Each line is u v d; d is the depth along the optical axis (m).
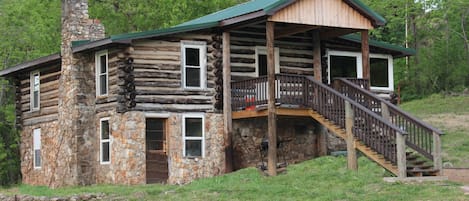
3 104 44.66
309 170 24.50
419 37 51.66
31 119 31.52
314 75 28.97
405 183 20.78
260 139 27.69
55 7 47.25
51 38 45.56
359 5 26.08
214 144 26.67
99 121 26.81
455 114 39.62
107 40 24.80
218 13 30.16
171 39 26.20
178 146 26.03
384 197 18.80
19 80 32.66
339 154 27.47
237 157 27.11
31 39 45.00
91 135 27.05
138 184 25.00
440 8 49.66
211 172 26.48
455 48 49.94
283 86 25.69
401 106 46.31
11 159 43.19
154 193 21.42
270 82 24.95
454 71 49.44
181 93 26.23
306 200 19.16
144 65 25.64
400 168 21.59
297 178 22.83
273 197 19.78
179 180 25.91
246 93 26.41
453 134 33.03
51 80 29.94
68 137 27.06
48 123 29.89
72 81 27.06
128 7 45.69
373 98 24.72
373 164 24.22
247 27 27.91
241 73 27.62
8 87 44.41
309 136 28.73
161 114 25.81
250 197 19.88
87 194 21.36
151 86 25.70
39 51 44.75
